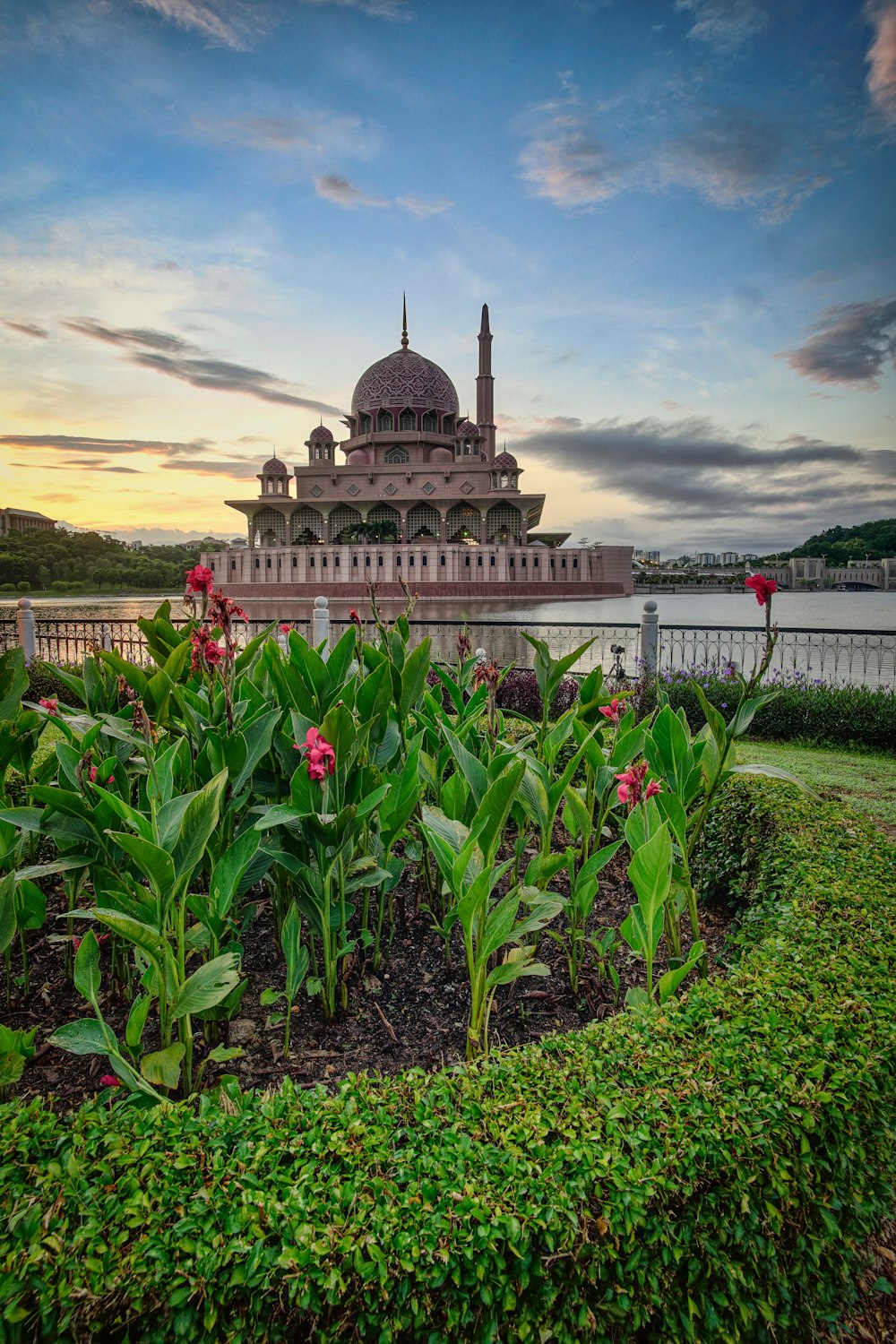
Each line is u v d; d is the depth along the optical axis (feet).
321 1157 4.61
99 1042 6.08
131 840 5.72
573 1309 4.31
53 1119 4.92
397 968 9.27
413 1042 7.79
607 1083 5.35
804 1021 6.18
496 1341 4.09
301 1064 7.43
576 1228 4.22
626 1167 4.58
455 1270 4.00
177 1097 6.82
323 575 191.72
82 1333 3.73
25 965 8.45
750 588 9.67
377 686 9.30
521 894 8.06
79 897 10.48
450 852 7.29
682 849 8.67
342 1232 4.06
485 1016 7.33
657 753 9.80
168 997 6.41
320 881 7.95
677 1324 4.66
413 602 12.10
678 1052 5.78
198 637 9.88
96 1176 4.43
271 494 220.02
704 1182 4.73
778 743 29.09
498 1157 4.61
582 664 42.14
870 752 27.25
